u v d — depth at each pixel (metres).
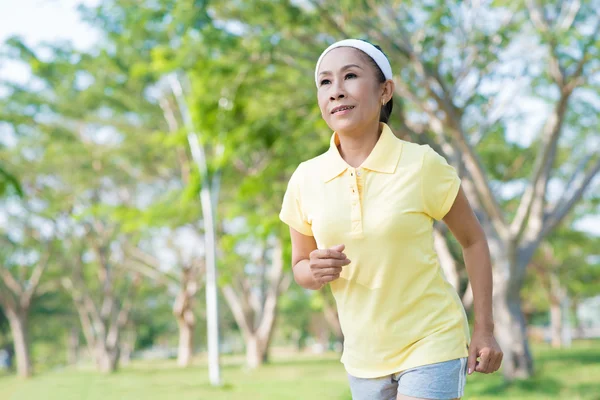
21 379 30.77
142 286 43.22
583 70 14.48
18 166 27.92
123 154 26.30
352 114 2.76
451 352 2.75
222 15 13.68
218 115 15.70
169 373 28.62
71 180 29.31
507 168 22.61
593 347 38.03
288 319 57.84
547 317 70.50
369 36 13.61
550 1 14.68
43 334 51.75
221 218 25.50
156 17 12.75
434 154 2.81
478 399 13.43
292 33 14.06
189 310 36.06
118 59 19.80
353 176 2.80
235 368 31.72
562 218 16.52
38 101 24.03
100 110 25.05
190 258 34.22
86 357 66.25
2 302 34.50
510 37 14.60
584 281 41.50
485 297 2.88
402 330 2.80
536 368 18.56
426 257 2.80
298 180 2.99
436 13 14.20
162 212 20.92
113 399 15.93
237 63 14.41
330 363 32.03
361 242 2.77
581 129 20.05
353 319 2.88
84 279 38.47
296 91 16.09
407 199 2.74
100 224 32.81
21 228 32.88
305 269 3.01
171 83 20.05
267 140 15.73
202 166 19.16
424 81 13.63
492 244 16.30
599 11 14.04
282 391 16.38
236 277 31.00
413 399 2.72
